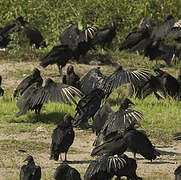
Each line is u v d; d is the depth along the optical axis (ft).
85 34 151.12
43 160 97.19
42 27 190.08
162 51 166.81
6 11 194.80
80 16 187.83
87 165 94.58
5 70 165.27
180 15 200.85
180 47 166.09
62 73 166.40
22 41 185.78
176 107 134.41
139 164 96.27
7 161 95.81
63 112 127.54
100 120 97.96
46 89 111.45
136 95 138.92
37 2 193.57
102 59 179.73
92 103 106.32
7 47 184.85
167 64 167.63
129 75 96.02
